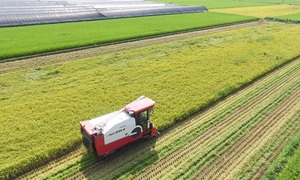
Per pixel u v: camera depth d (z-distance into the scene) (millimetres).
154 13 64312
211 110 21141
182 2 106500
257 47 37062
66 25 46094
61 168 14359
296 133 18234
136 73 26219
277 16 71812
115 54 31656
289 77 28375
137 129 15758
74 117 18406
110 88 22844
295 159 14906
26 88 22234
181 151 16281
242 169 14914
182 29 46688
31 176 13914
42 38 36562
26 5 59688
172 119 18906
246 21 60656
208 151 16234
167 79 25125
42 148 15266
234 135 17844
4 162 14133
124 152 15930
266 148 16703
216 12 75438
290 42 40469
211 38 41844
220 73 27234
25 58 29547
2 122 17375
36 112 18672
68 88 22547
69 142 15898
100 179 13828
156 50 34062
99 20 52625
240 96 23641
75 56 31141
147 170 14656
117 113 15680
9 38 35719
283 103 22609
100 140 14188
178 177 14273
